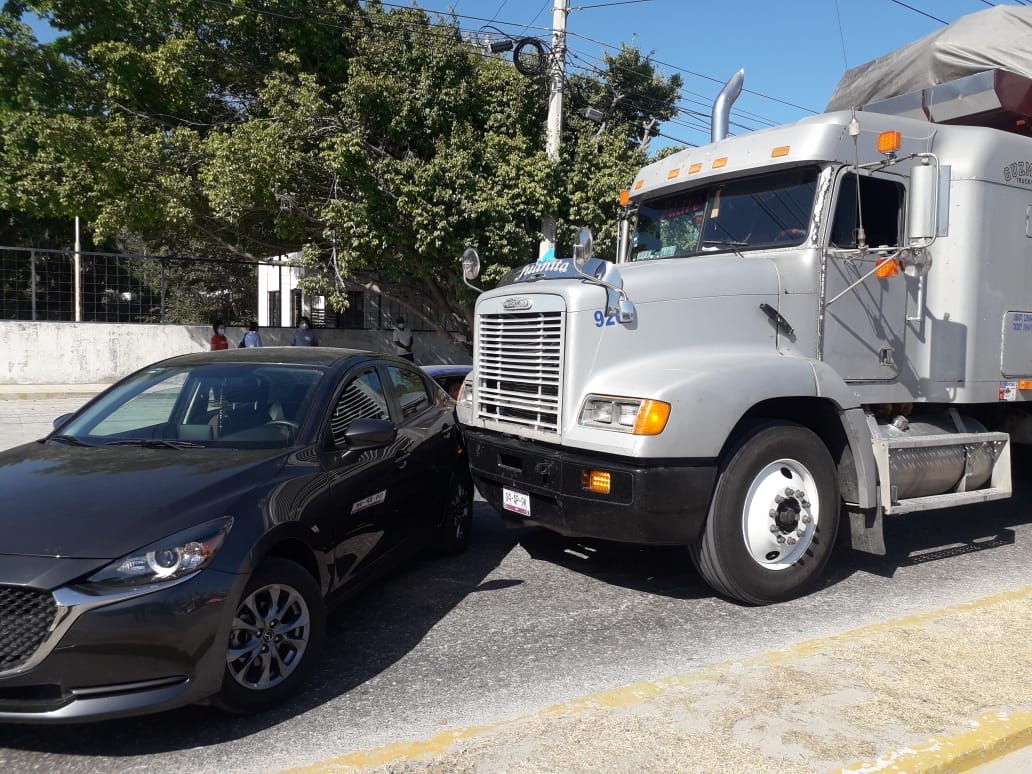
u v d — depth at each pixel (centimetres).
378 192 1478
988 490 613
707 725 333
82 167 1599
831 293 550
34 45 1695
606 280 496
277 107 1477
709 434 466
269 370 505
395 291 1991
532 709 377
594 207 1523
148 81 1698
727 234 598
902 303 584
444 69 1592
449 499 611
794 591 516
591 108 1642
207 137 1670
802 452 511
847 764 305
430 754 321
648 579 573
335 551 434
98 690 321
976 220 601
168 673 330
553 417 512
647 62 1934
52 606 318
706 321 520
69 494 370
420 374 642
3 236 2488
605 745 318
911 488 567
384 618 500
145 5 1666
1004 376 634
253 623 366
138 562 331
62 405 1670
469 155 1512
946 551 643
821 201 545
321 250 1683
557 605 521
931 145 600
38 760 338
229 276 2441
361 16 1656
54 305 1983
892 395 579
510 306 552
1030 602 484
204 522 355
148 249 2403
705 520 485
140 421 477
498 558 625
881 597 532
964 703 352
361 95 1510
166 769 329
